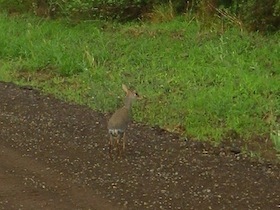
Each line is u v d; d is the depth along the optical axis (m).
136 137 10.12
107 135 10.17
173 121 10.86
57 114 11.35
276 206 7.75
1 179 8.62
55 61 14.50
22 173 8.81
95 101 11.97
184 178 8.54
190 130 10.42
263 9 14.33
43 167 9.01
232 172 8.73
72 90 12.90
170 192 8.12
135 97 9.88
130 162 9.09
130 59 14.39
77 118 11.09
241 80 12.30
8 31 17.09
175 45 14.67
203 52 14.05
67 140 10.00
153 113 11.26
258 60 13.29
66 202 7.92
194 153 9.48
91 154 9.42
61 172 8.81
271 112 10.89
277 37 14.10
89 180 8.53
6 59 15.33
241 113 10.90
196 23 15.70
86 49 14.88
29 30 16.75
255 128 10.40
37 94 12.63
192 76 12.94
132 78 13.28
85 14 17.36
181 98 11.88
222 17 15.20
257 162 9.14
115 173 8.73
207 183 8.38
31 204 7.88
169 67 13.66
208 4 15.74
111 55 14.63
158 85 12.64
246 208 7.70
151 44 14.92
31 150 9.63
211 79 12.70
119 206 7.78
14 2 19.42
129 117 9.55
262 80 12.20
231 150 9.58
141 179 8.52
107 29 16.56
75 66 14.06
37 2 18.80
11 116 11.20
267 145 9.81
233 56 13.52
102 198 8.01
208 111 11.01
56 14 18.25
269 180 8.48
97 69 13.85
